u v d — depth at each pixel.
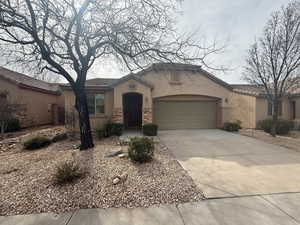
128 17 7.14
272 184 4.66
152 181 4.66
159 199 3.93
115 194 4.06
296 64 9.55
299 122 14.06
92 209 3.62
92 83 14.66
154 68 8.49
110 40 7.11
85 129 7.77
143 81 12.44
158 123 14.50
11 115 12.62
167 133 12.68
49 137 10.40
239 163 6.30
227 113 14.82
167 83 14.09
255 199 3.94
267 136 11.35
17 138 10.62
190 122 14.84
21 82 14.83
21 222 3.26
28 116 15.54
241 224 3.13
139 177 4.83
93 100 13.10
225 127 13.97
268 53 10.39
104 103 13.17
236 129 13.46
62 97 20.48
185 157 6.99
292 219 3.25
